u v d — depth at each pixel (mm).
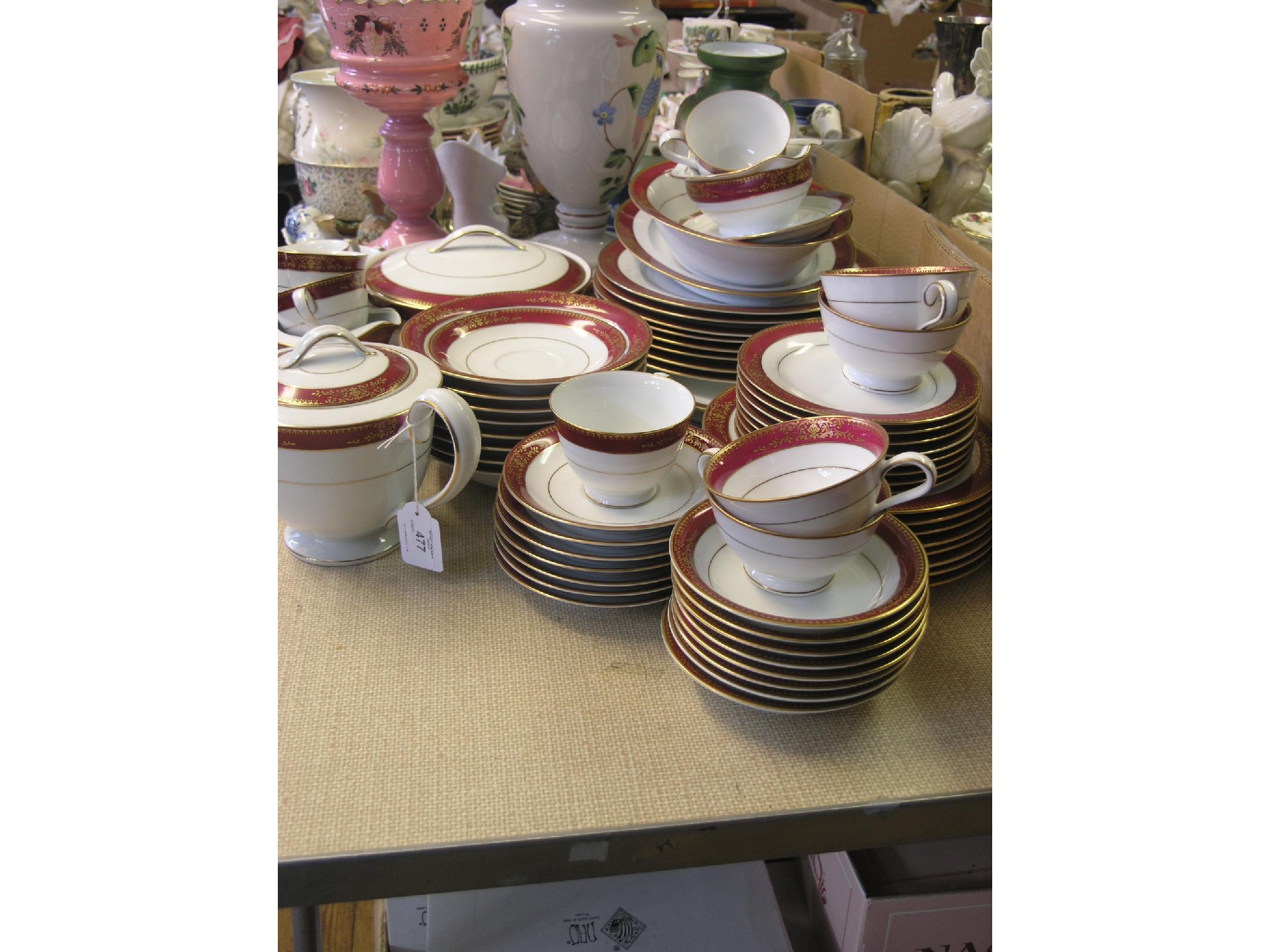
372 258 1183
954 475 860
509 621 817
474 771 674
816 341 958
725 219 1060
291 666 760
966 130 1397
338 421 782
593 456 770
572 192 1350
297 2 1892
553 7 1207
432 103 1282
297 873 610
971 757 697
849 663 677
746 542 679
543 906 1031
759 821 648
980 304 959
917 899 921
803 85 1799
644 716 726
